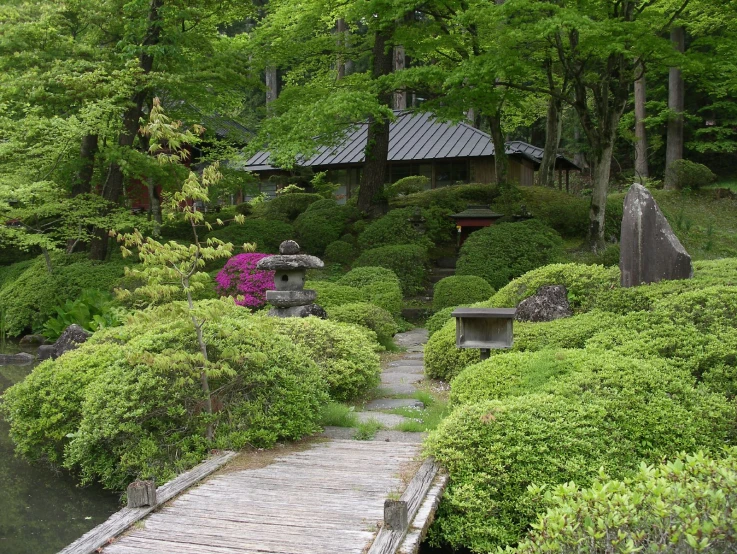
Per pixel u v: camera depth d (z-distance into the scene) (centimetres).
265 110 1711
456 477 420
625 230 724
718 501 240
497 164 1761
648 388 475
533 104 2097
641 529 242
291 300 860
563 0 1263
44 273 1316
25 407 581
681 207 1902
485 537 397
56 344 965
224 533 350
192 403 518
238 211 2044
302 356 595
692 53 1295
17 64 1316
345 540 338
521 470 411
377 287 1161
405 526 344
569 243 1573
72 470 569
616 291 708
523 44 1255
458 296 1128
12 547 424
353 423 576
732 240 1706
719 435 452
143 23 1335
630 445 428
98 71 1234
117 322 988
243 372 537
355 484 419
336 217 1658
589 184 2509
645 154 2158
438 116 1516
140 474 489
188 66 1441
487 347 625
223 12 1583
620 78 1361
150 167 1355
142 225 1359
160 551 330
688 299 623
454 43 1466
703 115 2198
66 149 1280
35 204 1303
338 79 1873
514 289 831
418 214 1507
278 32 1570
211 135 1800
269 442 508
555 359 552
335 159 2267
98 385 524
